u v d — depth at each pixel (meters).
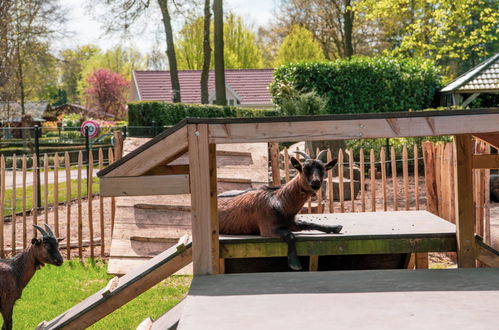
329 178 11.20
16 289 7.38
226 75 44.16
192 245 5.42
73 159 26.44
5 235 12.64
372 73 25.17
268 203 6.52
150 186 5.43
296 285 5.02
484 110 5.34
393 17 37.44
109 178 5.44
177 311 6.03
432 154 10.98
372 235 6.38
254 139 5.35
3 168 10.97
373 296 4.60
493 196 11.57
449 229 6.66
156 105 23.28
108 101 66.19
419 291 4.72
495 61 26.11
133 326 7.36
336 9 41.00
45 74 48.81
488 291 4.66
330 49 51.41
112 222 11.30
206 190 5.36
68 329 5.74
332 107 25.02
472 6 25.52
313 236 6.38
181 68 53.38
